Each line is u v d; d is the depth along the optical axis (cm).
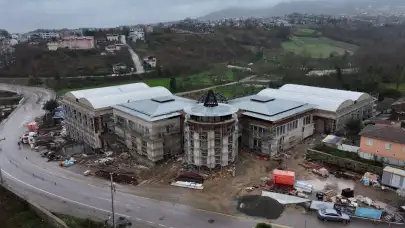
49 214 5519
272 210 5488
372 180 6278
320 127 9094
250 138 8075
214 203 5875
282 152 7906
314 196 5947
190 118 7144
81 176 7212
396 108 10700
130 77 18812
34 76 19912
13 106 14600
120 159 7969
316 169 6969
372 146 6912
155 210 5712
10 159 8381
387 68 15538
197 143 6981
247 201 5781
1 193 6481
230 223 5259
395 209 5459
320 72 17212
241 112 8112
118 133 8725
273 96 10262
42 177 7231
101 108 8694
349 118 9362
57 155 8519
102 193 6406
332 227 5062
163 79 18875
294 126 8206
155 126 7481
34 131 10769
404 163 6556
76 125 9694
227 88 16200
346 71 16362
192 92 15600
